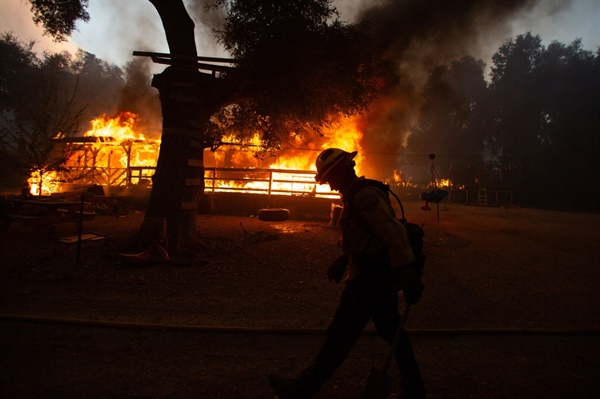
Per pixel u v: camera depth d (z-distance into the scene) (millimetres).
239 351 3221
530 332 3820
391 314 2377
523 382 2893
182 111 6730
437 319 4180
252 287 5086
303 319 4004
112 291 4605
